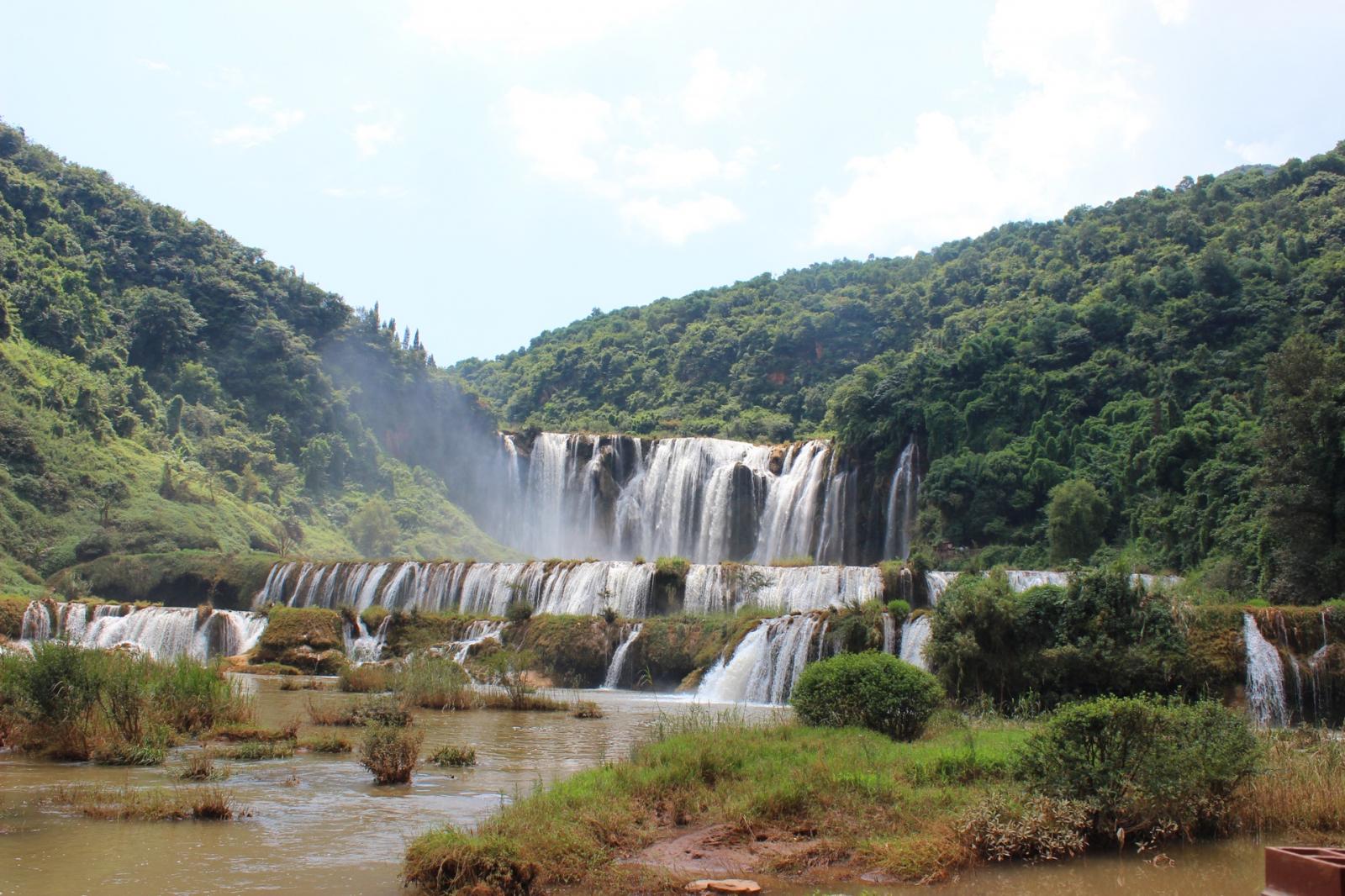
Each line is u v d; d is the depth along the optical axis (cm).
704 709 3434
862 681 2162
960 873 1320
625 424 12875
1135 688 3206
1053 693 3222
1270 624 3491
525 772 2122
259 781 1978
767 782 1617
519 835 1329
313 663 4972
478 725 2969
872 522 7938
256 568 6862
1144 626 3306
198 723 2580
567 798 1537
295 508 10025
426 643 5222
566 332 18712
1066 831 1405
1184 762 1483
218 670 2808
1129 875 1315
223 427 10738
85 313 11119
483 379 17662
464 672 3981
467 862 1201
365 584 6531
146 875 1270
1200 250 9869
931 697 2153
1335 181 10362
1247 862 1383
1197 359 7369
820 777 1606
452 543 10194
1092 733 1508
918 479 7844
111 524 8100
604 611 4994
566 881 1246
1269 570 4822
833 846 1384
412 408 11975
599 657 4781
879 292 13325
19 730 2302
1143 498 6325
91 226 12600
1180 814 1467
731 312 14612
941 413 7800
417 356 12600
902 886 1262
